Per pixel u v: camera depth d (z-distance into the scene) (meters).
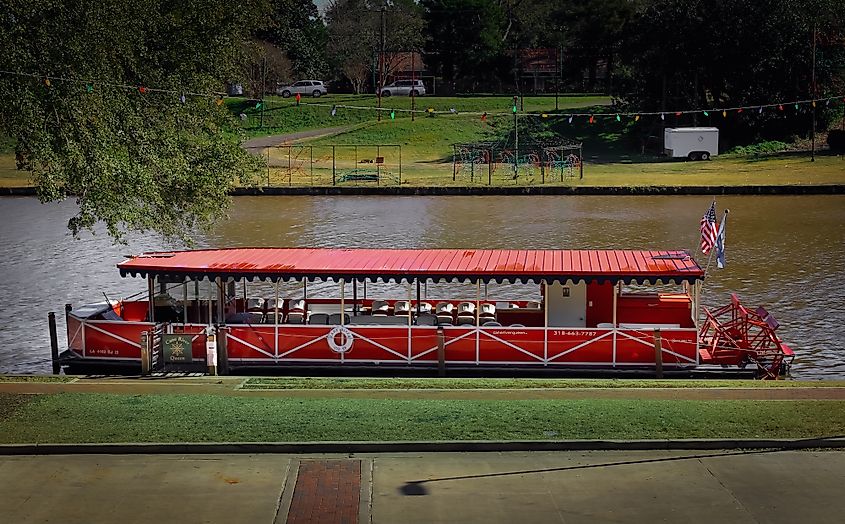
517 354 22.45
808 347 26.48
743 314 24.34
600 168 75.12
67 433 16.31
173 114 27.12
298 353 22.83
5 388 19.73
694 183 64.00
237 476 14.84
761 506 13.63
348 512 13.48
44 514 13.48
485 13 114.06
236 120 33.31
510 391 19.45
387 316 23.53
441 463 15.37
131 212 23.69
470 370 22.52
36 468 15.19
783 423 16.64
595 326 23.56
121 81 25.19
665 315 23.50
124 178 23.66
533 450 15.84
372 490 14.28
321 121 96.81
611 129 90.06
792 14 81.38
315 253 24.59
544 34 119.31
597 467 15.16
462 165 73.38
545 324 22.59
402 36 117.12
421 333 22.61
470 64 114.94
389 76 116.06
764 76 84.00
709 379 21.86
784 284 34.47
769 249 41.50
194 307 24.84
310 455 15.73
